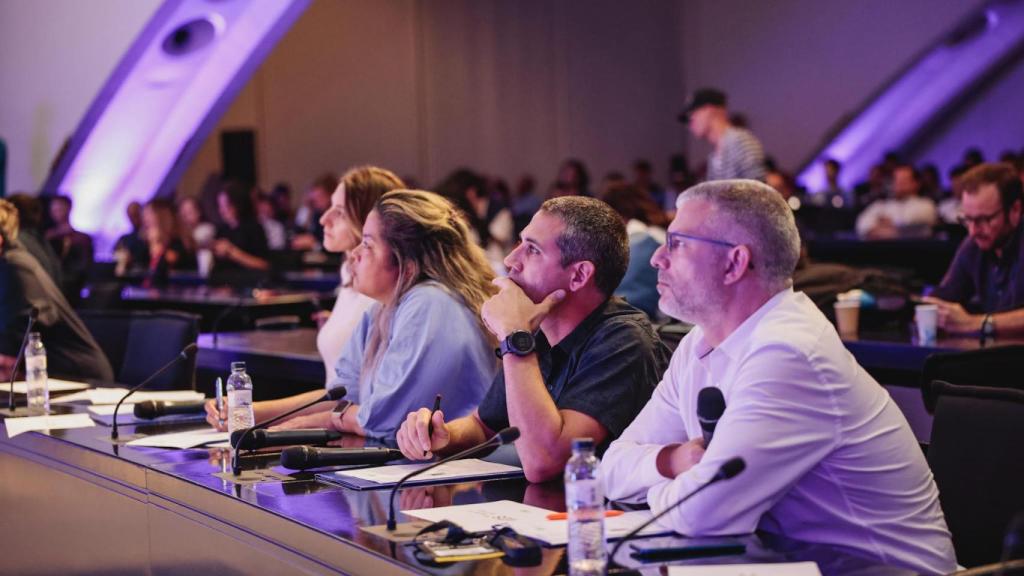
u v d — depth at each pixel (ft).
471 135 69.92
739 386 8.42
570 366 10.97
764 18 71.26
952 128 70.13
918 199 46.60
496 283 10.85
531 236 10.85
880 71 67.05
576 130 72.74
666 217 22.76
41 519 13.75
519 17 71.31
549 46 72.13
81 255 41.63
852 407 8.43
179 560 10.86
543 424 10.23
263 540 9.41
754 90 71.87
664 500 8.46
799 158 70.28
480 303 13.38
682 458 8.89
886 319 19.84
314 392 14.92
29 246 27.02
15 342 20.53
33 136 48.83
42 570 13.73
